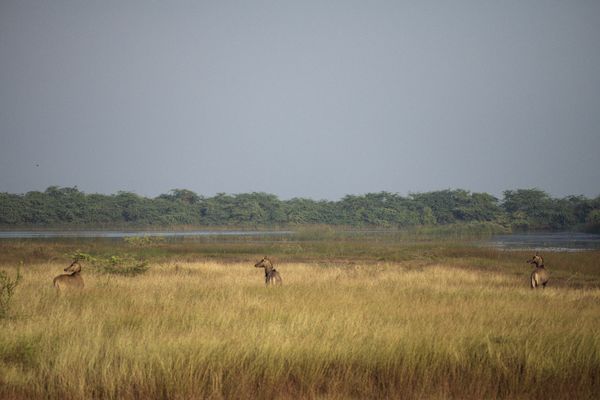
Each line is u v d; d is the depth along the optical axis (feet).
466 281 285.64
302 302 183.73
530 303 195.00
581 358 119.14
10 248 514.27
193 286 234.79
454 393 112.78
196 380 109.50
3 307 158.20
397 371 117.29
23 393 106.93
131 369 111.86
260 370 115.03
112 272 296.30
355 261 476.95
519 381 115.14
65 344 123.24
